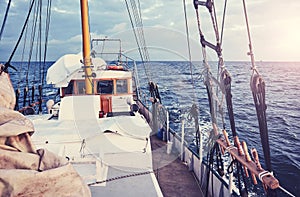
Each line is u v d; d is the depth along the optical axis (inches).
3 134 55.1
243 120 708.0
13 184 50.9
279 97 1176.8
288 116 780.6
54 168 57.1
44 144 161.6
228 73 128.3
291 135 585.9
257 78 108.4
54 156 62.1
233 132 129.3
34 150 60.6
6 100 65.7
